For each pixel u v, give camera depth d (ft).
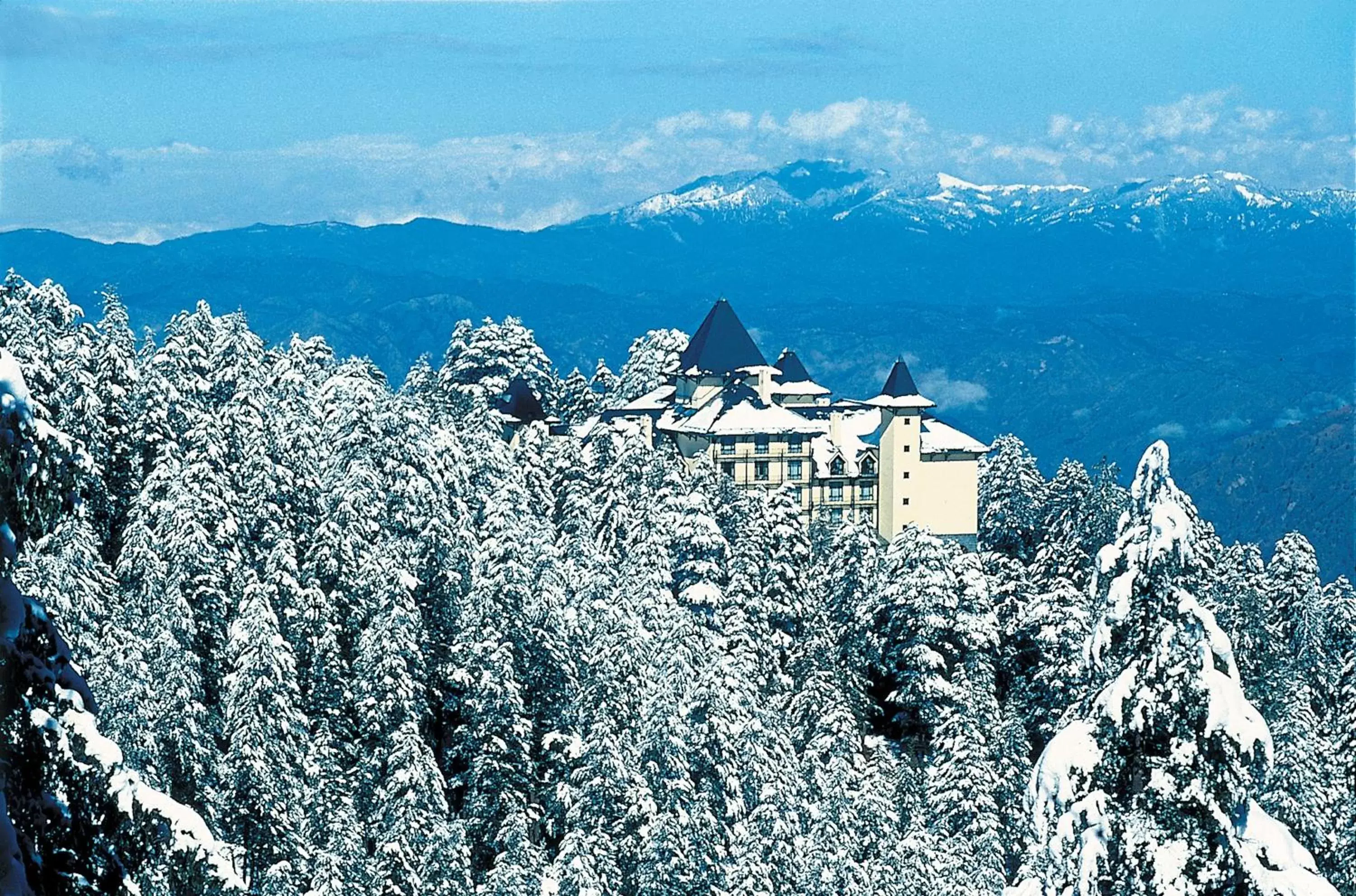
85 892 147.84
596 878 653.71
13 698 141.18
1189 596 228.84
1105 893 231.30
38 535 139.33
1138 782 233.76
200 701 639.35
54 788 149.59
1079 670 238.07
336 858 626.64
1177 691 227.20
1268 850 227.61
